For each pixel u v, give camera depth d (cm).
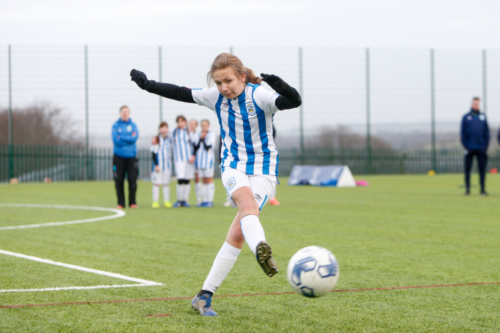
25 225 1905
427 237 1644
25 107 5778
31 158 5628
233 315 796
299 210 2494
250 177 805
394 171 6962
